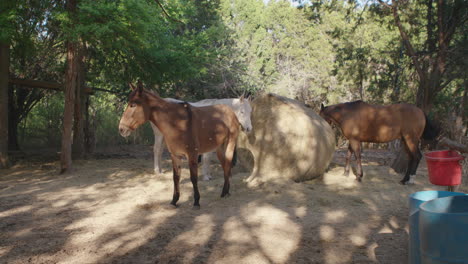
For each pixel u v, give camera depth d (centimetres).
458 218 239
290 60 2895
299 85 2527
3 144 1070
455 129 910
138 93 540
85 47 1306
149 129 2208
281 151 774
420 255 291
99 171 995
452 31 1105
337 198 641
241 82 2584
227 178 648
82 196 656
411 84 1483
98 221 495
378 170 995
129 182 807
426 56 1161
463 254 238
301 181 796
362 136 830
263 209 561
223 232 448
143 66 1316
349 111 838
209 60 1400
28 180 848
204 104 821
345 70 1553
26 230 454
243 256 369
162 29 1200
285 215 529
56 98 1870
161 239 421
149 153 1623
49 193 684
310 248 394
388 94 1608
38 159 1312
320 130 798
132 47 1176
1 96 1059
